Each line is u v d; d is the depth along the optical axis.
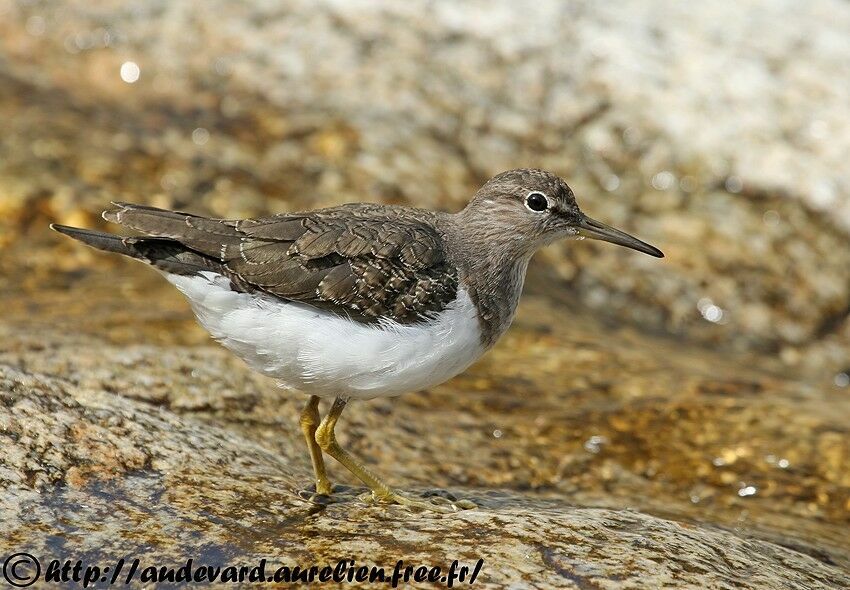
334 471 10.47
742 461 12.13
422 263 9.35
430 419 12.40
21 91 18.09
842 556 10.06
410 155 17.86
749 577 8.22
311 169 17.31
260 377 11.89
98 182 16.12
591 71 19.05
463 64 19.09
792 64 19.23
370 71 18.97
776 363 16.09
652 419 12.84
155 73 18.92
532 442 12.20
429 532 8.38
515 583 7.60
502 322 10.05
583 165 18.19
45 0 19.53
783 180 17.94
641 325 16.44
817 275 17.19
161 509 8.34
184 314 13.91
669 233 17.42
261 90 18.78
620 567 7.93
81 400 9.44
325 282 9.07
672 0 20.34
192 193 16.30
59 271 14.87
